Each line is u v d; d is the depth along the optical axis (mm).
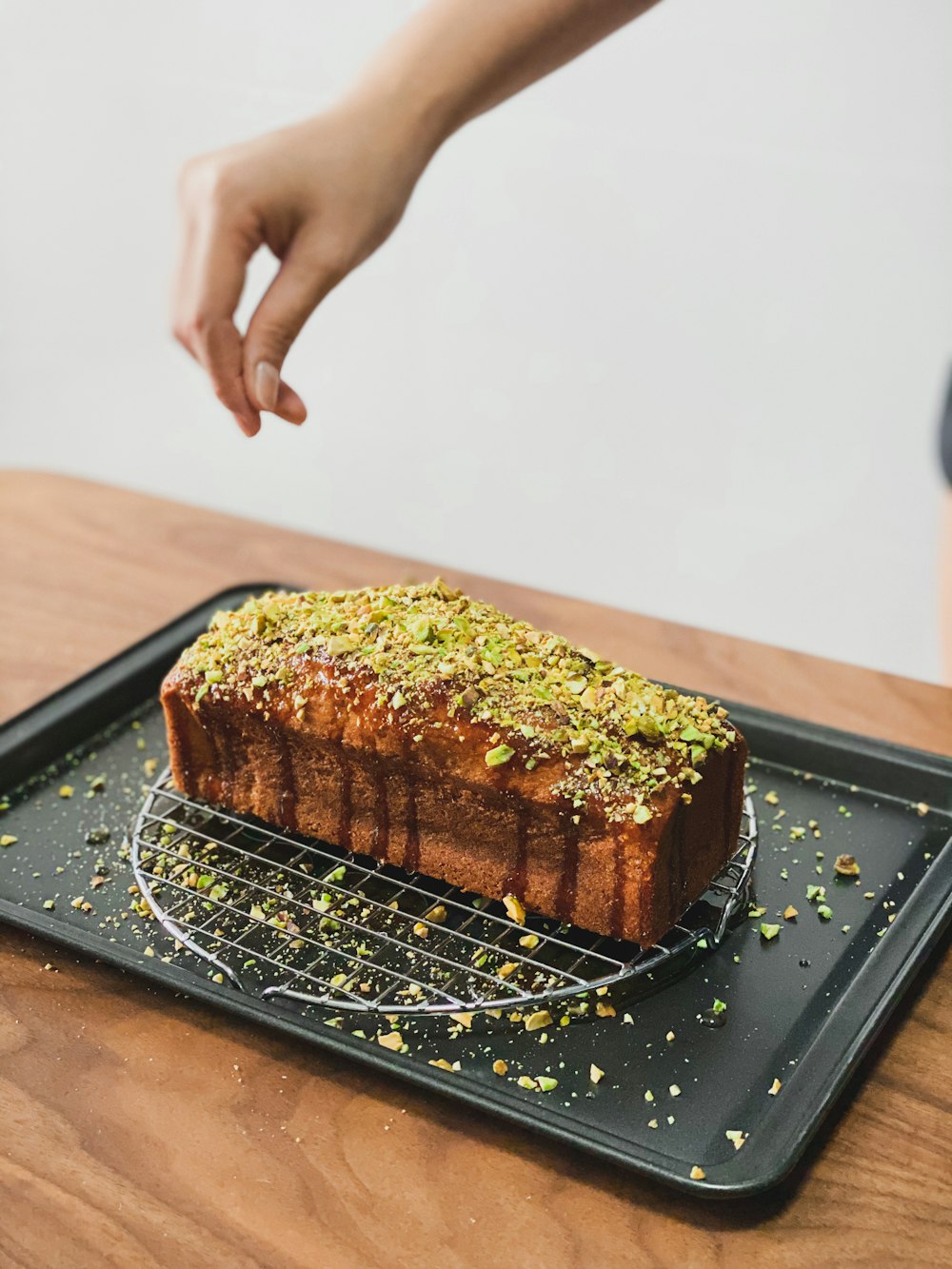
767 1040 613
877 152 1228
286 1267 536
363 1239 545
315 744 699
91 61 1569
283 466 1687
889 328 1292
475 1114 591
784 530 1428
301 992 633
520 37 776
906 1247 541
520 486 1550
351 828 708
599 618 903
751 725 786
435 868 694
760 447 1401
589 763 651
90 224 1674
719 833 680
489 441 1544
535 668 695
